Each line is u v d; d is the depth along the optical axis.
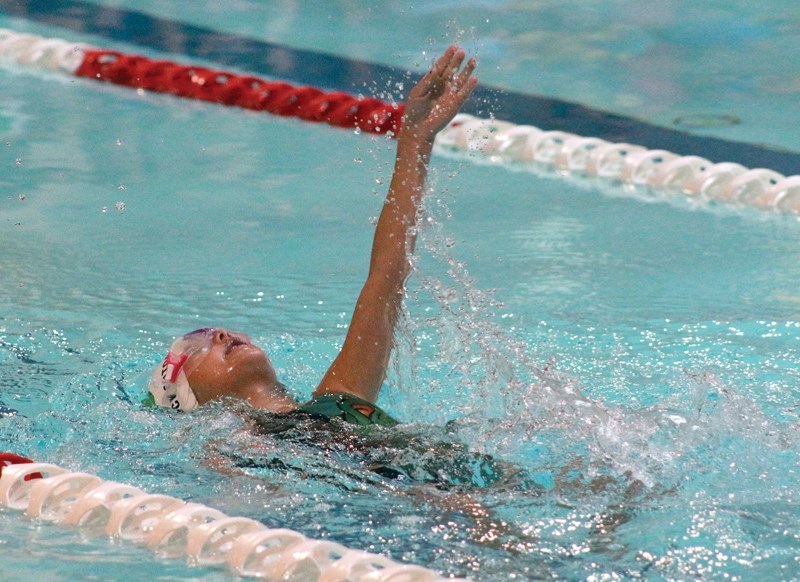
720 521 6.03
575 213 14.00
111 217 13.52
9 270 11.54
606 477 6.57
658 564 5.62
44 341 9.66
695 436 7.04
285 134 17.67
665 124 17.92
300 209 14.02
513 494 6.38
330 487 6.59
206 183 15.05
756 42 22.88
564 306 10.55
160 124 17.89
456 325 8.83
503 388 7.80
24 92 19.34
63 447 7.49
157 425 7.77
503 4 25.67
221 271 11.68
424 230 8.39
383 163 16.14
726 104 19.03
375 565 5.64
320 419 7.23
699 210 14.18
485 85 19.91
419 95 8.29
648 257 12.11
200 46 21.91
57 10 24.08
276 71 20.34
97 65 20.53
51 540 6.03
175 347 8.10
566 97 19.36
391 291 8.00
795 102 19.03
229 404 7.71
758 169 14.98
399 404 8.31
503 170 16.25
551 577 5.51
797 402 8.12
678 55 22.08
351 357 7.80
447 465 6.69
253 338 9.78
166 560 5.77
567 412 7.30
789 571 5.54
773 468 6.70
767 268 11.63
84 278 11.38
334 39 22.61
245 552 5.70
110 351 9.48
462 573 5.57
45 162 15.69
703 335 9.66
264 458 6.94
